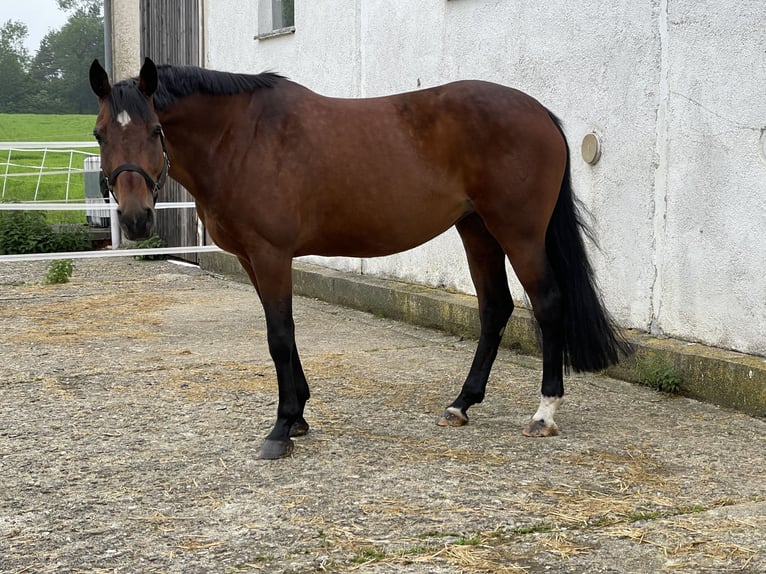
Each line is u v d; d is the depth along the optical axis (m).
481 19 6.21
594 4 5.23
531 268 3.84
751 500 3.06
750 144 4.30
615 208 5.16
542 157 3.81
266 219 3.55
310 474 3.37
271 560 2.59
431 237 3.93
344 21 7.82
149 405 4.44
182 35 10.87
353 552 2.64
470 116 3.79
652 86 4.85
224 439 3.85
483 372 4.11
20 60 43.00
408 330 6.52
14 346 5.96
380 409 4.33
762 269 4.28
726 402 4.28
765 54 4.18
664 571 2.51
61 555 2.64
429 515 2.93
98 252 9.30
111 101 3.31
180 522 2.90
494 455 3.58
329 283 7.81
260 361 5.48
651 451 3.62
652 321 4.97
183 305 7.73
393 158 3.72
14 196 17.03
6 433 3.95
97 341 6.15
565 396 4.56
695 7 4.55
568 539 2.74
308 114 3.70
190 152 3.57
